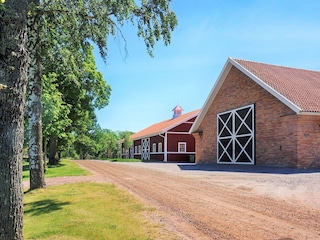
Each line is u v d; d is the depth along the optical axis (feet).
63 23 26.76
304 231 14.33
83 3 24.75
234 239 13.35
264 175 37.83
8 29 11.83
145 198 23.34
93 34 25.67
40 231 15.12
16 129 12.10
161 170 51.98
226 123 65.05
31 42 27.71
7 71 11.75
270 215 17.33
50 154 80.64
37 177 30.60
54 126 52.13
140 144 134.41
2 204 11.68
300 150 45.16
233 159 61.87
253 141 55.67
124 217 17.35
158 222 16.22
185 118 109.29
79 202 22.13
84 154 178.29
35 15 23.90
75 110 75.97
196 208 19.51
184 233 14.29
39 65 30.35
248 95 57.98
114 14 24.31
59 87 69.46
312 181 30.53
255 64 63.62
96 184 32.22
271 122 51.11
